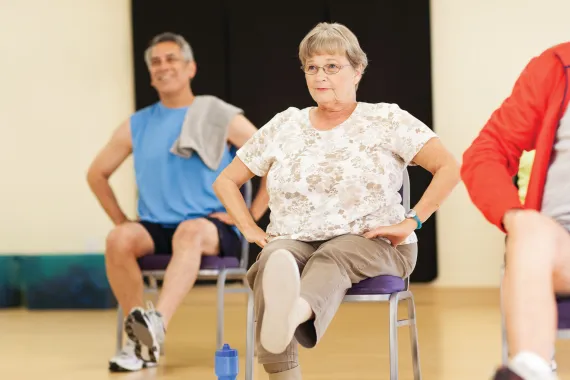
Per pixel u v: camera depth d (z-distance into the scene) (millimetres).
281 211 3350
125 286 4789
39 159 10164
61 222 10164
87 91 10203
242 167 3568
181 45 5195
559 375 4074
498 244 9617
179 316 7320
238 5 10078
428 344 5281
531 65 2645
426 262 9633
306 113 3484
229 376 3062
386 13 9773
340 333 5922
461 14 9711
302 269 3217
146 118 5285
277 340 2668
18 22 10180
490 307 7461
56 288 8508
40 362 4953
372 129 3363
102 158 5305
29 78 10164
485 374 4156
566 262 2166
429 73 9703
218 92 10094
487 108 9688
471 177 2549
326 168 3316
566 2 9523
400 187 3387
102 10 10219
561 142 2514
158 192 5102
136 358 4566
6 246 10141
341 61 3363
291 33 10008
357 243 3174
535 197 2502
